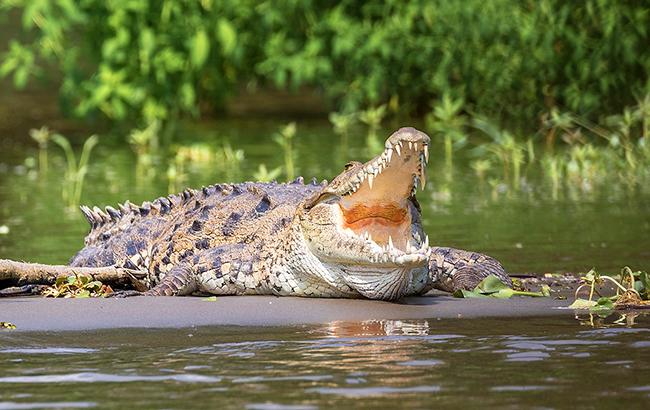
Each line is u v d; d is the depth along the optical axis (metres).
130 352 15.61
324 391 13.33
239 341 16.30
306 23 54.31
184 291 20.97
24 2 52.28
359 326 17.39
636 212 30.98
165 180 38.41
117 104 50.62
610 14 43.28
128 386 13.70
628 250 25.42
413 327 17.23
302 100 62.06
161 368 14.61
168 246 22.16
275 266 20.11
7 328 17.31
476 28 47.06
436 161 42.28
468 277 20.52
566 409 12.55
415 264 18.47
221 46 53.00
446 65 48.91
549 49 44.56
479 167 38.09
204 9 52.22
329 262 19.34
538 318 17.88
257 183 23.44
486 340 16.12
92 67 61.50
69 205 33.81
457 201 33.66
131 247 22.94
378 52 52.28
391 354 15.24
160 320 17.88
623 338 16.14
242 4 52.94
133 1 50.72
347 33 51.94
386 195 18.81
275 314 18.36
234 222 21.75
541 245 26.33
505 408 12.61
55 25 51.91
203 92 55.81
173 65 50.94
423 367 14.46
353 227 19.25
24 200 34.97
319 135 49.09
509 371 14.23
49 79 64.50
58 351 15.72
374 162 17.98
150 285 22.41
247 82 63.72
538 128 45.69
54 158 45.00
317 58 52.59
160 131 51.25
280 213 21.34
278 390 13.41
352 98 51.94
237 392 13.34
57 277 21.34
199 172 39.75
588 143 40.88
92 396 13.27
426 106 53.97
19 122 53.78
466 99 50.09
